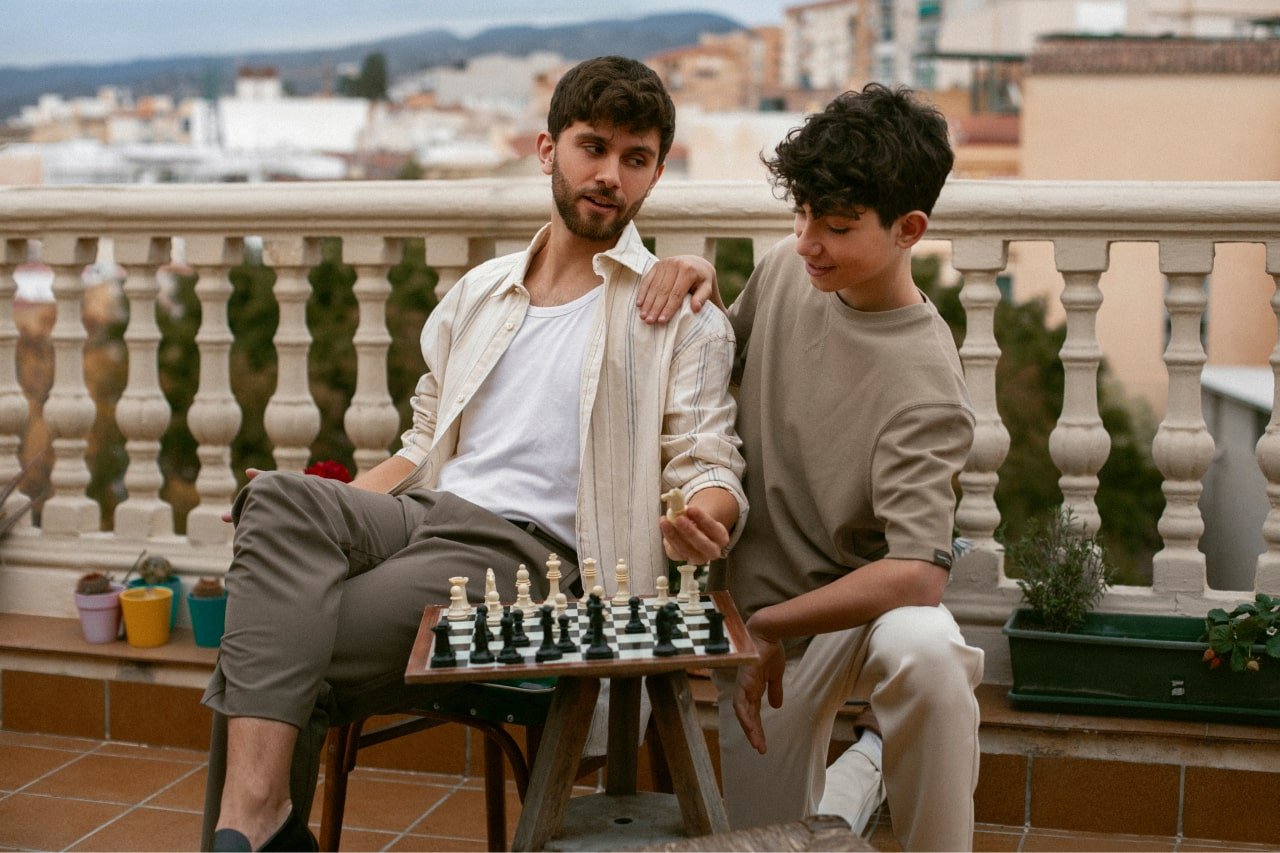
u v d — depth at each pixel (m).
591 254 2.69
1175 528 3.11
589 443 2.58
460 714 2.44
